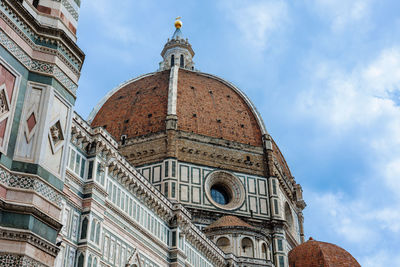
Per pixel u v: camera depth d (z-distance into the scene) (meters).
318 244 92.38
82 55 22.50
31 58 20.05
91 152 49.53
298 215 117.62
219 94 116.12
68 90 21.09
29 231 17.25
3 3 18.89
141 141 101.25
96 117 113.12
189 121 105.06
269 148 106.75
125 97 114.81
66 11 22.34
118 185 53.91
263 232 88.62
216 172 99.81
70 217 44.34
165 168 95.50
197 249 71.88
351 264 88.50
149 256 57.62
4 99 18.19
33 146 18.67
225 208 96.31
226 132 106.81
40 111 19.38
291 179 120.50
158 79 117.81
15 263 16.67
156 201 61.31
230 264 79.81
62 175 19.81
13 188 17.64
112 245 50.34
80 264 43.56
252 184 101.88
